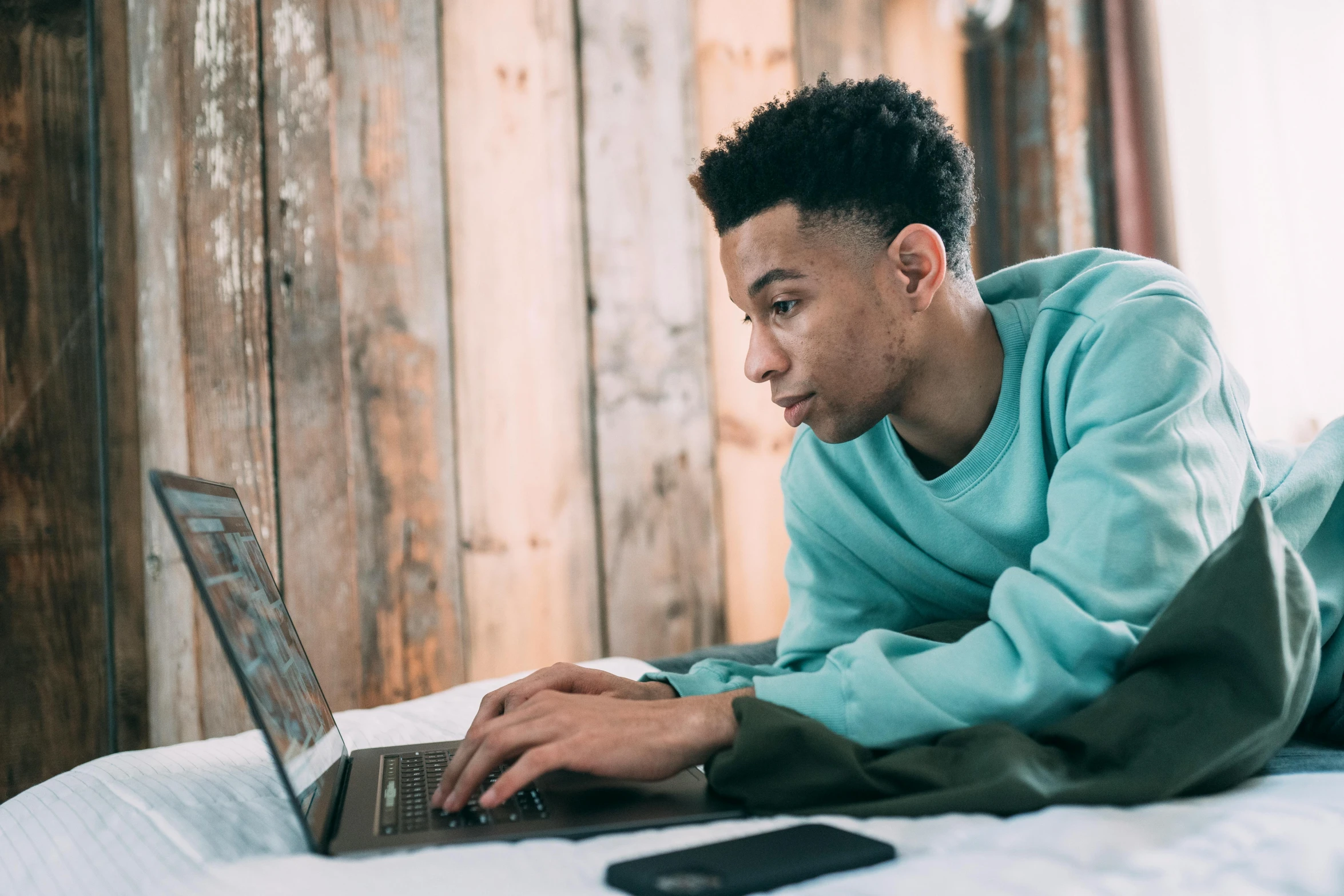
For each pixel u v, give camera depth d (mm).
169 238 1631
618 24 2023
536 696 786
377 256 1776
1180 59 2387
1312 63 2266
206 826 723
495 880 580
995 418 1027
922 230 942
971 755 708
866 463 1128
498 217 1888
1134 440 835
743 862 566
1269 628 703
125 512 1617
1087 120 2414
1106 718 709
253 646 742
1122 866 577
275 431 1677
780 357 950
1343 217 2236
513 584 1871
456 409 1837
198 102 1649
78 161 1610
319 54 1740
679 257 2070
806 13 2250
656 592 2008
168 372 1627
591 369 1967
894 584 1173
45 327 1577
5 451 1540
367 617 1734
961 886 538
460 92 1864
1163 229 2363
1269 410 2295
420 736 1048
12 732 1528
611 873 564
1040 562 822
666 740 747
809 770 723
